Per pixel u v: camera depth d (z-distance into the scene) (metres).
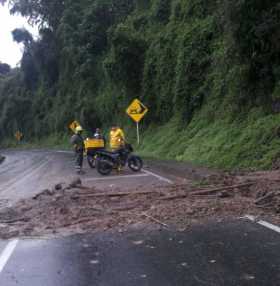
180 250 7.10
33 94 87.31
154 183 15.02
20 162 35.69
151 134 36.91
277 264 6.22
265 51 20.77
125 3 58.09
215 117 26.22
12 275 6.39
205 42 29.95
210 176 14.06
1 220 9.76
